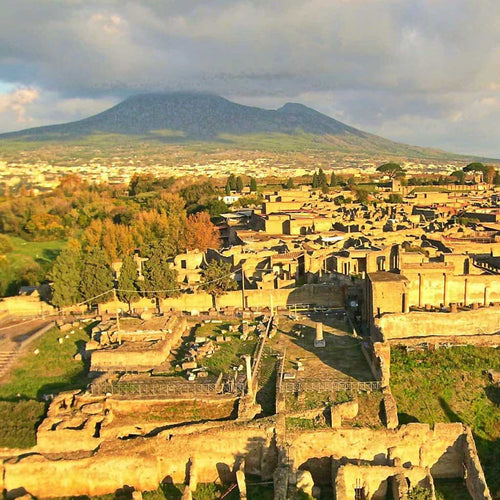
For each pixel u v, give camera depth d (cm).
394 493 4209
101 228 13238
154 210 15338
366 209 15000
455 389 5178
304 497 4122
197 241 12338
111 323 6875
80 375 5875
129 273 7919
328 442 4544
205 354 5919
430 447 4544
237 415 4703
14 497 4469
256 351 5953
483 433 4784
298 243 10244
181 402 4888
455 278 6988
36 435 4684
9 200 17850
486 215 13838
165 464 4566
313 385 5059
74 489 4522
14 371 6091
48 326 7388
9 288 10012
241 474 4259
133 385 5203
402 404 5003
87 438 4650
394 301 6150
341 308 7375
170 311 7488
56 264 8031
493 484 4369
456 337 5797
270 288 7806
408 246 9500
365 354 5688
